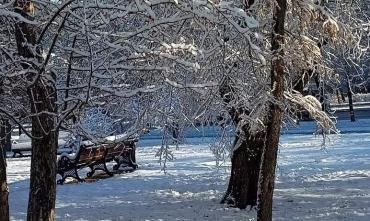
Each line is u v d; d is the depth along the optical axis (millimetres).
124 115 8992
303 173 16984
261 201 7957
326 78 11148
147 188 15367
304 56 9242
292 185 14812
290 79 10195
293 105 10672
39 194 7172
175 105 9211
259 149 11828
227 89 9523
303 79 10547
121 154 18547
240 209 12055
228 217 11289
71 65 6656
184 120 9508
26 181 17844
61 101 6719
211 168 18922
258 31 8383
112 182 16625
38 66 6250
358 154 20844
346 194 13234
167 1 6047
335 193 13445
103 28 7051
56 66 6895
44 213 7172
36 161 7129
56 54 7125
